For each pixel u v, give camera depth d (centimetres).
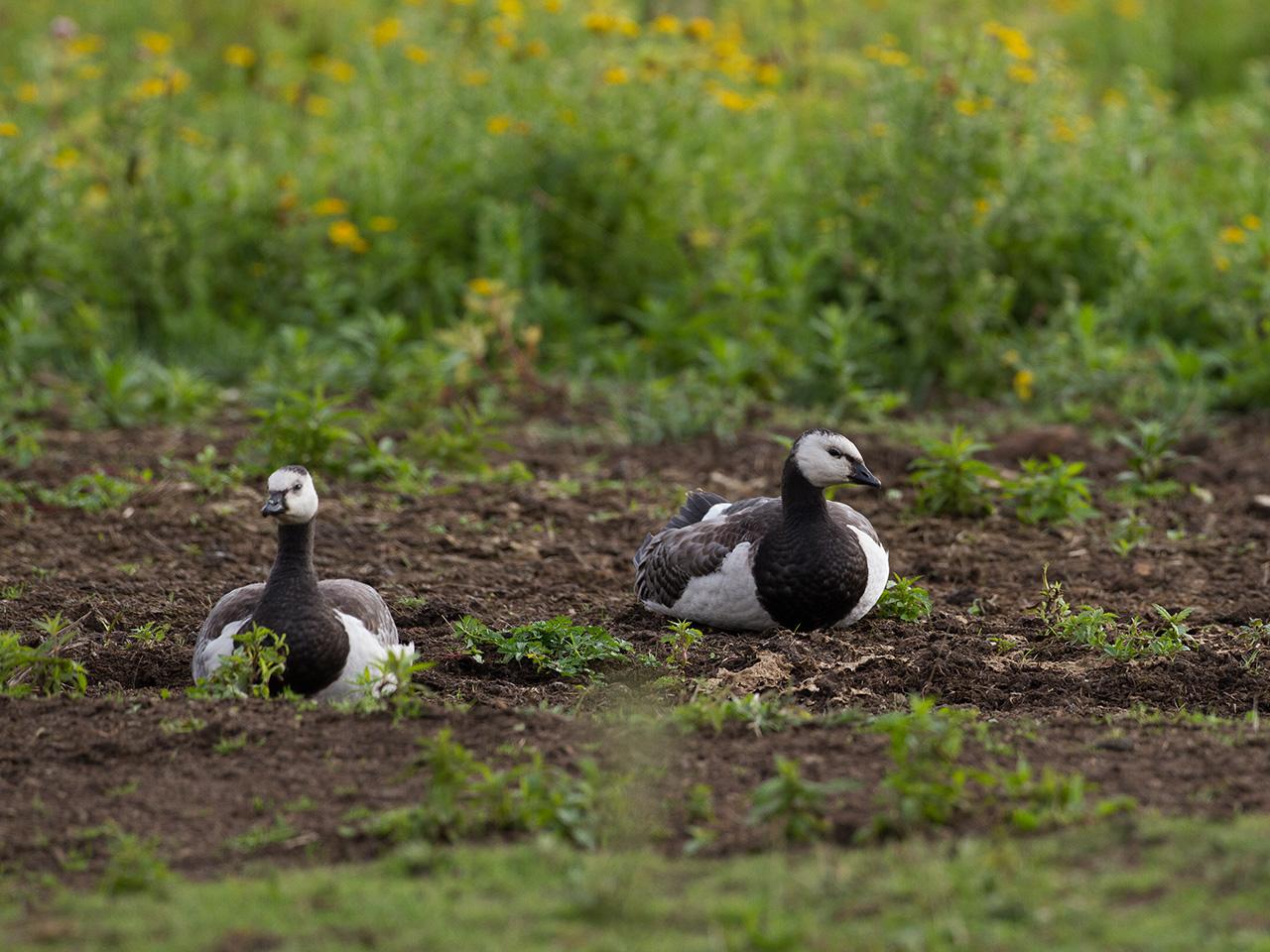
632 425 1698
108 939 657
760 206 1994
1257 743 856
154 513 1399
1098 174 1978
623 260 1978
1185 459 1523
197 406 1730
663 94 2027
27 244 1894
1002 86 1906
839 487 1508
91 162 1981
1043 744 853
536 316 1927
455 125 2058
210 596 1224
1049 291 1920
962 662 1043
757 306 1855
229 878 720
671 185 1991
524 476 1537
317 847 746
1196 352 1802
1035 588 1255
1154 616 1182
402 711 896
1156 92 2369
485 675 1048
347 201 2036
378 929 659
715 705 900
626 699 968
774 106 2150
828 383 1795
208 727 870
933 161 1884
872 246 1928
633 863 710
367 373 1756
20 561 1276
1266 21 3098
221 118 2300
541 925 659
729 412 1700
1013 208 1897
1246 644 1098
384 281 1944
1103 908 656
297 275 1967
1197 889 668
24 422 1669
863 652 1070
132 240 1930
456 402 1750
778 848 728
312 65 2509
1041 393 1781
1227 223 2038
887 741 852
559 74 2067
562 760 833
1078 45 2914
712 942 638
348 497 1463
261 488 1480
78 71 2122
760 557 1093
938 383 1856
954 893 669
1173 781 795
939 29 2034
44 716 897
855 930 644
